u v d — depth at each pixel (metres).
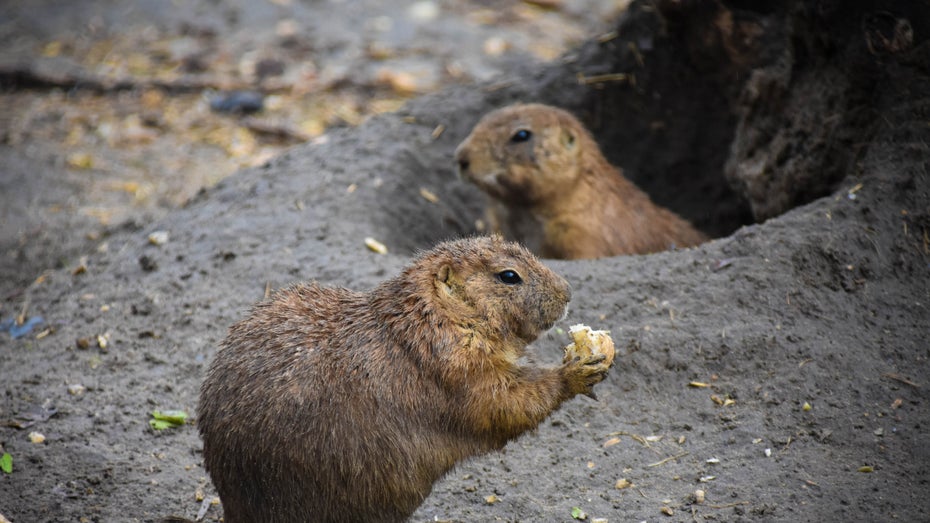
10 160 23.28
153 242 16.42
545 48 30.30
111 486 11.60
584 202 18.22
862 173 14.14
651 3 19.56
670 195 20.69
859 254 13.17
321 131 25.48
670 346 12.62
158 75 28.39
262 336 9.81
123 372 13.55
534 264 10.38
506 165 17.83
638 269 13.89
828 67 15.60
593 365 10.02
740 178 17.80
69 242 19.36
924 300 12.66
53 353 14.02
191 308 14.60
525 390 9.85
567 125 18.03
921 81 13.98
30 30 31.14
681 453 11.38
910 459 10.55
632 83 20.44
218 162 24.06
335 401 9.44
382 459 9.54
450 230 19.06
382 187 18.00
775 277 13.09
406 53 29.94
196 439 12.43
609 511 10.66
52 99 27.06
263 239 16.00
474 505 11.11
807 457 10.85
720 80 18.95
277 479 9.43
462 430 9.81
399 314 9.81
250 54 29.77
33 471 11.80
